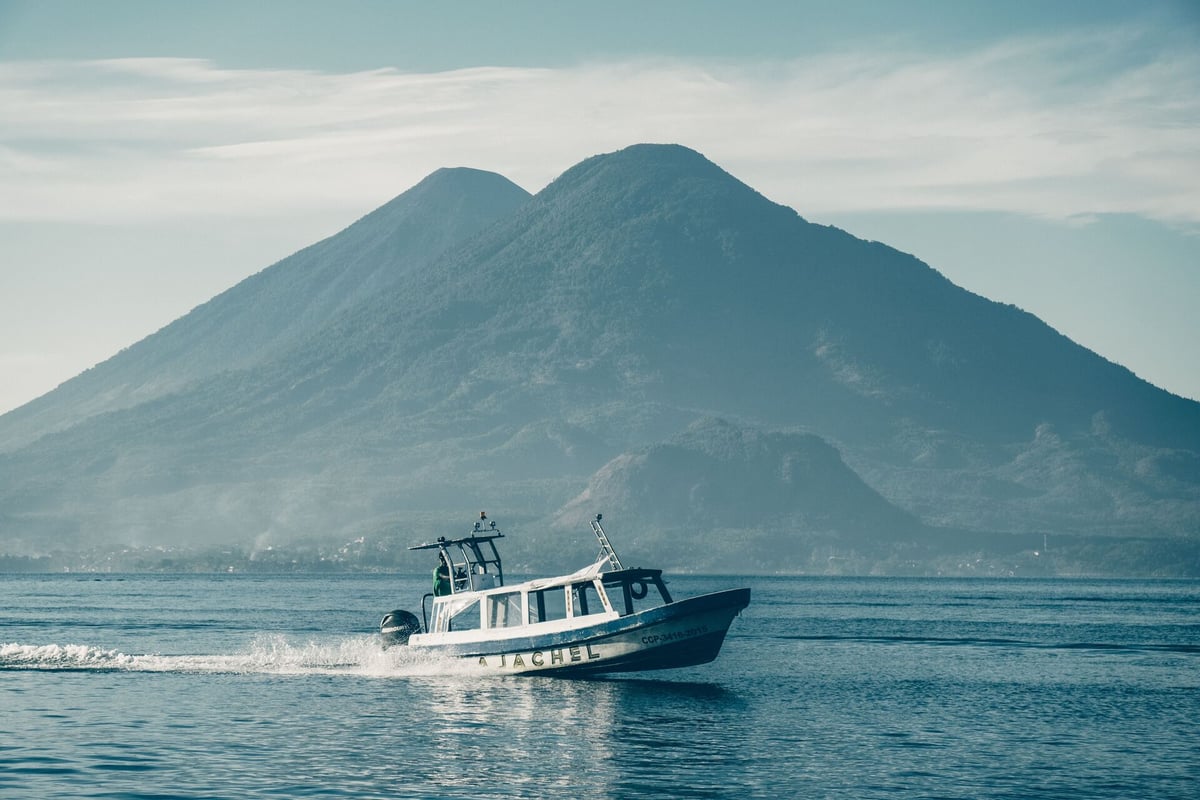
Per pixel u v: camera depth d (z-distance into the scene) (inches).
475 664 2955.2
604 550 2837.1
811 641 4810.5
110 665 3272.6
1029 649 4557.1
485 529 3075.8
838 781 2062.0
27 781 1958.7
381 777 2027.6
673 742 2336.4
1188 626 6215.6
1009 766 2202.3
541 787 1991.9
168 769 2048.5
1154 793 2020.2
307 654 3597.4
